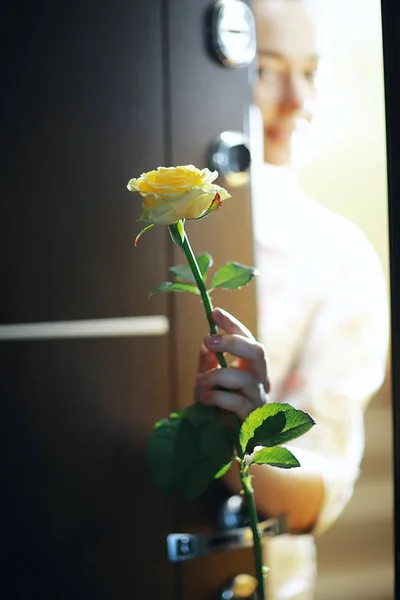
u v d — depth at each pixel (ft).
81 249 3.61
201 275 2.97
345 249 5.21
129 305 3.67
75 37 3.60
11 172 3.51
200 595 3.74
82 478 3.60
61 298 3.58
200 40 3.75
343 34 5.82
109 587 3.64
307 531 4.17
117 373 3.65
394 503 2.71
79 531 3.60
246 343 2.95
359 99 5.78
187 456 3.08
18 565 3.52
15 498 3.52
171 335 3.73
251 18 3.83
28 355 3.53
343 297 5.16
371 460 5.79
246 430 2.74
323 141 5.77
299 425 2.71
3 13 3.50
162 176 2.61
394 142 2.66
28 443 3.53
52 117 3.57
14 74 3.51
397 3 2.65
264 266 5.08
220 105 3.80
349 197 5.87
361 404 5.11
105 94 3.64
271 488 4.00
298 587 5.26
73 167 3.60
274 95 4.67
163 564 3.69
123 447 3.66
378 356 5.18
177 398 3.73
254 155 3.94
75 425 3.59
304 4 4.68
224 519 3.75
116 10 3.65
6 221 3.50
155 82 3.70
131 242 3.67
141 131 3.69
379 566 5.76
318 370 5.08
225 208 3.79
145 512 3.68
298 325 5.11
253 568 3.84
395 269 2.67
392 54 2.65
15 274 3.51
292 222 5.16
